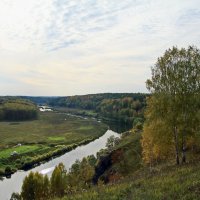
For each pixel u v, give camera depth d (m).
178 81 35.03
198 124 35.03
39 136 167.25
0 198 75.56
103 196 21.22
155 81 36.75
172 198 17.78
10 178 94.25
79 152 130.25
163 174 27.30
